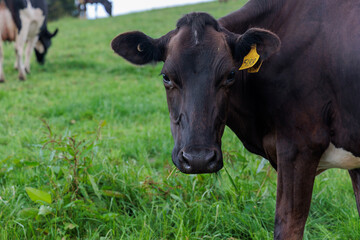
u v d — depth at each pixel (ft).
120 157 17.04
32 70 40.01
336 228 11.91
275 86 9.08
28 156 16.92
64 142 13.41
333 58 8.46
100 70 39.73
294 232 9.41
